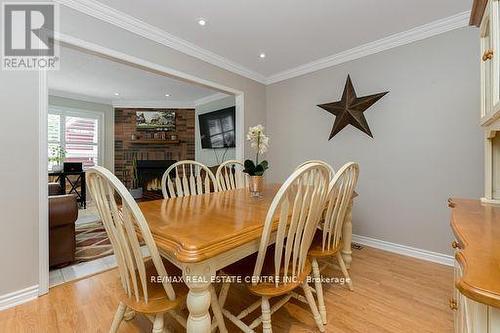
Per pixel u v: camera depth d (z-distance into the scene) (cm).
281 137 368
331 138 311
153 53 247
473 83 212
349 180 162
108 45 215
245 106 351
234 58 313
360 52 281
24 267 169
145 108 590
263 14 220
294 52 296
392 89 259
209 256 86
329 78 312
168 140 583
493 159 130
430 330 140
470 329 60
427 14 218
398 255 250
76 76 407
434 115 233
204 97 549
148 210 140
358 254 253
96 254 251
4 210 162
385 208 265
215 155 529
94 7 203
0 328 142
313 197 118
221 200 172
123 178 588
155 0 201
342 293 179
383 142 266
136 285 102
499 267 55
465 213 106
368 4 205
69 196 225
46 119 179
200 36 259
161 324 103
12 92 165
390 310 158
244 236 102
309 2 203
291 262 133
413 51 245
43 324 146
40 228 176
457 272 87
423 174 240
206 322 91
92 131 565
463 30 216
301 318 151
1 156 161
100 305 164
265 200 171
